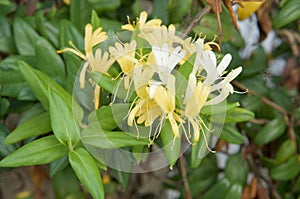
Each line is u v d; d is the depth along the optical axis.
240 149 0.66
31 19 0.58
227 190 0.65
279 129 0.63
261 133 0.63
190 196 0.67
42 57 0.51
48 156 0.40
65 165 0.47
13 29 0.56
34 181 0.67
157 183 0.86
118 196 0.81
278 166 0.66
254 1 0.50
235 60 0.59
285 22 0.53
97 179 0.39
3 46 0.58
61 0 0.61
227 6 0.49
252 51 0.70
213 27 0.52
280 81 0.72
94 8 0.57
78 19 0.56
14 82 0.52
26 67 0.43
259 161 0.68
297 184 0.69
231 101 0.56
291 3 0.53
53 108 0.40
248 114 0.46
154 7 0.57
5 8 0.60
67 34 0.51
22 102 0.55
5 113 0.55
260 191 0.67
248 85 0.64
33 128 0.45
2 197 0.74
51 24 0.57
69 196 0.68
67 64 0.45
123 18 0.61
